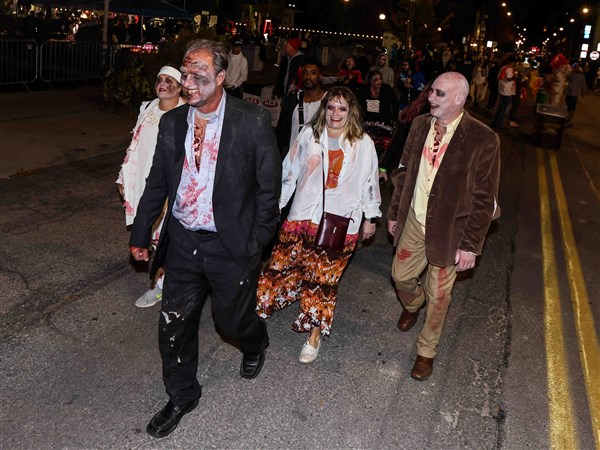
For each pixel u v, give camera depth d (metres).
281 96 9.17
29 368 3.92
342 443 3.49
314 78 5.13
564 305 5.68
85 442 3.33
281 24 46.25
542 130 14.67
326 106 3.99
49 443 3.30
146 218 3.29
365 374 4.20
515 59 17.94
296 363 4.25
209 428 3.52
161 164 3.19
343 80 9.71
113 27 20.25
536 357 4.66
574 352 4.80
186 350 3.38
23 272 5.20
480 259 6.62
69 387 3.77
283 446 3.42
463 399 4.02
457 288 5.79
